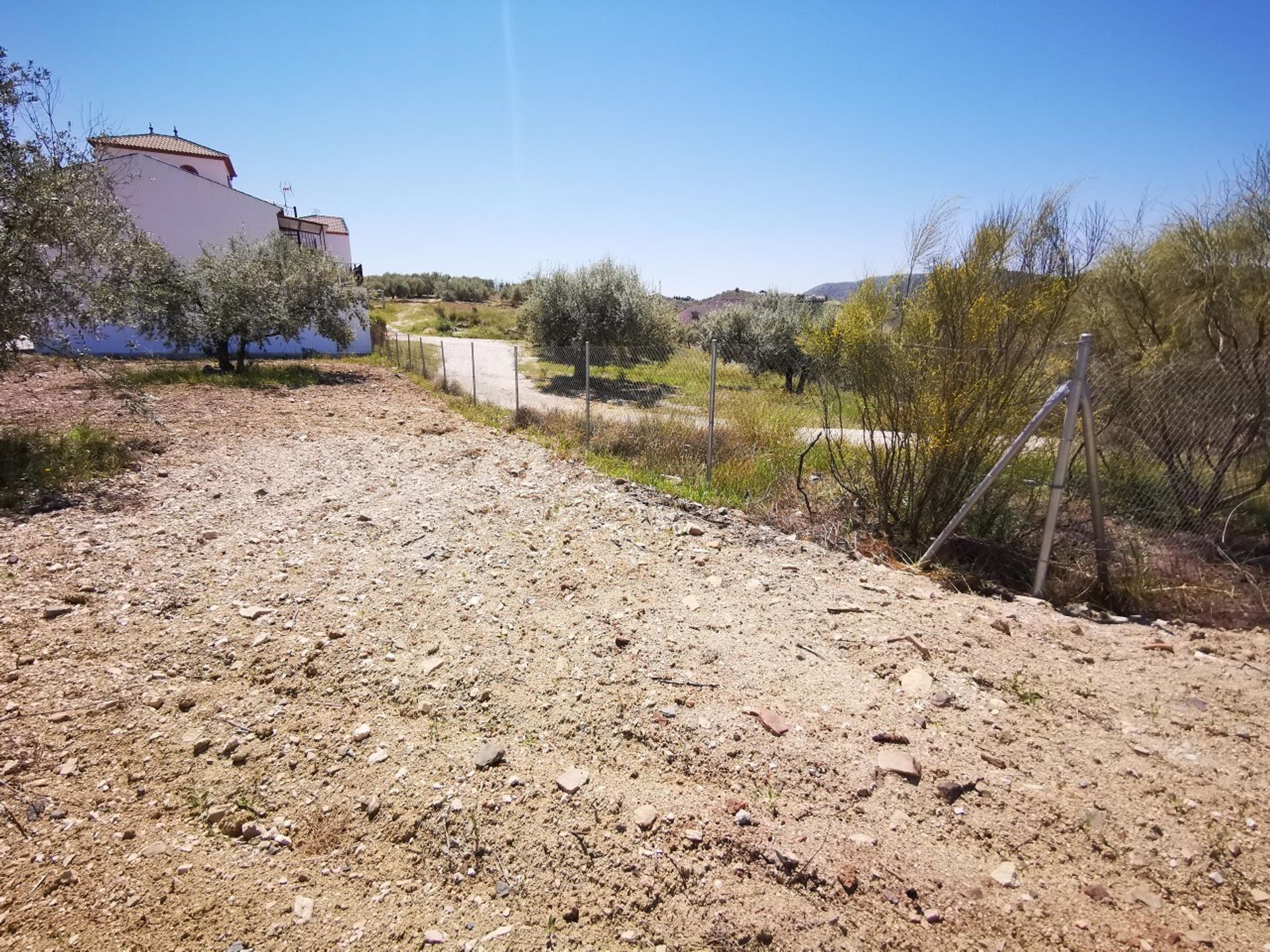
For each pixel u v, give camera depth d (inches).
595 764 98.3
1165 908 75.6
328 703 115.2
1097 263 228.5
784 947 70.2
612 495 241.4
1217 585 170.7
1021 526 196.2
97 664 125.1
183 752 103.4
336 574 167.0
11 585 153.9
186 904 77.8
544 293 714.2
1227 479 206.2
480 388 657.0
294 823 90.1
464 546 185.8
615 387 462.3
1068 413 162.2
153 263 369.1
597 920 74.6
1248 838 85.7
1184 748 103.7
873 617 145.3
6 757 99.7
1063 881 79.0
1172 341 230.1
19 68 248.4
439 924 75.1
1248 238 214.5
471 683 119.1
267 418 402.3
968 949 70.2
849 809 88.3
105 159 299.3
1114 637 146.1
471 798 92.1
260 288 585.6
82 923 75.1
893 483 214.1
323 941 73.5
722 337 847.7
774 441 309.4
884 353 207.8
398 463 295.6
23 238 246.8
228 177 1069.8
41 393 429.7
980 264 189.3
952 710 111.3
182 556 177.5
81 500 221.0
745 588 160.4
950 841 83.9
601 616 143.1
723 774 95.1
